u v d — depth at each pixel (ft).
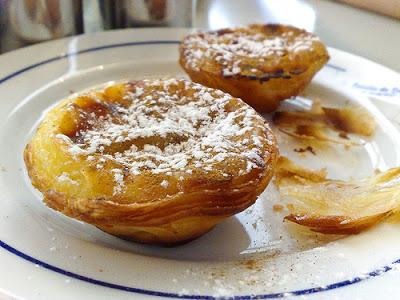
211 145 0.52
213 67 0.72
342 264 0.48
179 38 0.87
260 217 0.58
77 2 0.87
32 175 0.51
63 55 0.81
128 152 0.51
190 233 0.52
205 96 0.60
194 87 0.61
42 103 0.73
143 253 0.52
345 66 0.83
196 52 0.75
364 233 0.52
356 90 0.78
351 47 0.94
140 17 0.91
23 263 0.45
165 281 0.45
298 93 0.77
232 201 0.49
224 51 0.74
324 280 0.46
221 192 0.48
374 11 1.08
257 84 0.72
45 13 0.83
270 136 0.55
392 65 0.88
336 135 0.73
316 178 0.65
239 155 0.50
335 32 0.99
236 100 0.59
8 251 0.46
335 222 0.54
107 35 0.86
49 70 0.78
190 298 0.43
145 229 0.49
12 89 0.73
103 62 0.81
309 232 0.56
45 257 0.46
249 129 0.54
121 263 0.47
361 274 0.46
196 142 0.53
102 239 0.53
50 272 0.45
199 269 0.47
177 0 0.91
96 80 0.79
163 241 0.52
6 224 0.51
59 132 0.52
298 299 0.43
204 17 1.03
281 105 0.79
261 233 0.56
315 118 0.76
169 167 0.49
